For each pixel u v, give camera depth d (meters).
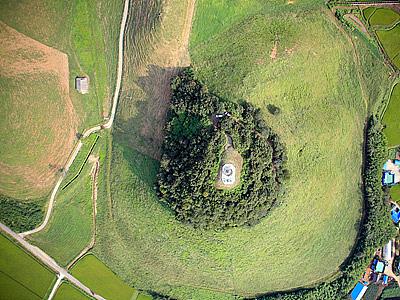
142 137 60.19
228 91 56.62
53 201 61.50
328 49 60.97
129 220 61.41
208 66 57.59
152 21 56.84
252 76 56.72
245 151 54.84
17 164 60.47
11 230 60.91
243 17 58.28
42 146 60.81
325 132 61.12
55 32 60.53
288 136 58.88
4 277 61.06
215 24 57.59
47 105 60.72
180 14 56.34
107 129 61.62
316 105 60.41
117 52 60.75
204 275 61.97
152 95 59.31
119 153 61.34
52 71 60.69
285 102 58.62
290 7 60.03
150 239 61.28
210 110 54.78
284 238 61.44
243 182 54.88
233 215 55.94
